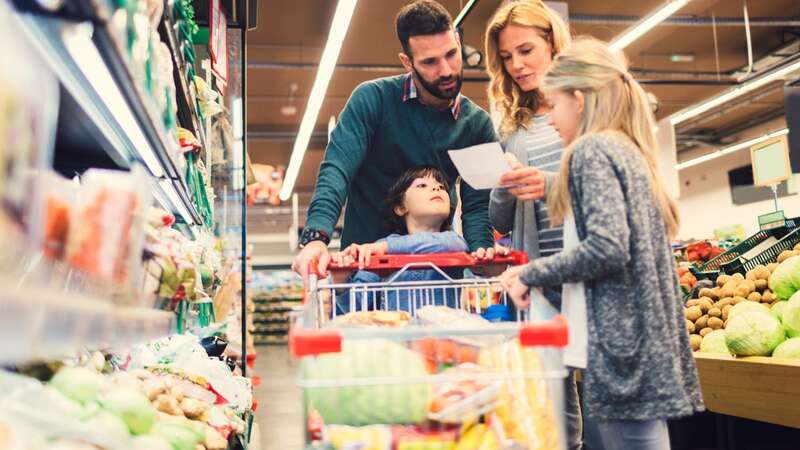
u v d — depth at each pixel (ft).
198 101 9.31
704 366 9.87
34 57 2.30
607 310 4.94
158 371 6.13
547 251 7.42
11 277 2.18
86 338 2.58
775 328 9.31
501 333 3.93
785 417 8.37
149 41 4.09
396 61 39.45
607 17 33.50
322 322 5.22
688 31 37.45
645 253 4.98
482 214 8.89
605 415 4.92
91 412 3.73
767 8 34.83
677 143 58.29
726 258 14.62
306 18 34.12
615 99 5.45
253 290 69.67
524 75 7.82
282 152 59.93
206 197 9.71
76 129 4.75
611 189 4.90
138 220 3.21
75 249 2.81
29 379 3.38
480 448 3.98
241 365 10.24
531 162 7.83
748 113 52.85
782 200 49.80
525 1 7.86
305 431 3.91
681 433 12.21
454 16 32.58
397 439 3.94
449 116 8.66
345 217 9.07
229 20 11.26
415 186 7.69
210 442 4.97
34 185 2.22
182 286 4.30
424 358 4.23
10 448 2.44
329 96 46.39
